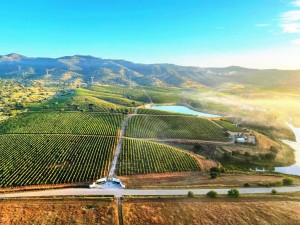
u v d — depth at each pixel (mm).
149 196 88125
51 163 125188
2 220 75000
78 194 90438
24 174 113250
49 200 86000
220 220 76062
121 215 77688
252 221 75750
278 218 76875
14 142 156125
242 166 134375
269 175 116500
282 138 189250
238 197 88000
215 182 103250
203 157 140875
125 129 186500
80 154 136250
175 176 111812
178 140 169625
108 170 116750
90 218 76375
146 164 124562
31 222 74938
